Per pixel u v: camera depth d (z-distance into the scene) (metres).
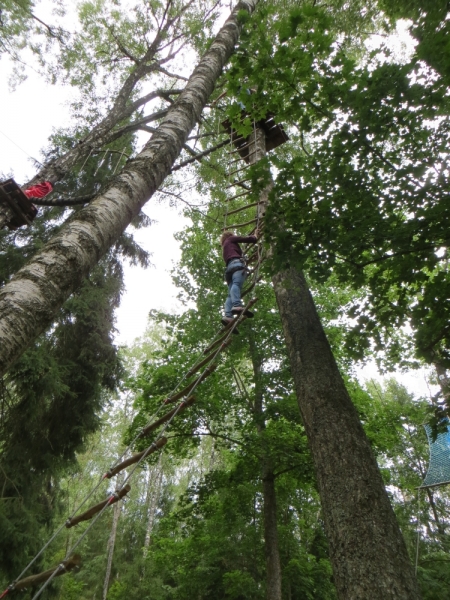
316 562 11.13
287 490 9.47
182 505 9.23
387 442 8.54
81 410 9.19
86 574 18.27
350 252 4.17
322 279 4.28
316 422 3.52
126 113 8.45
